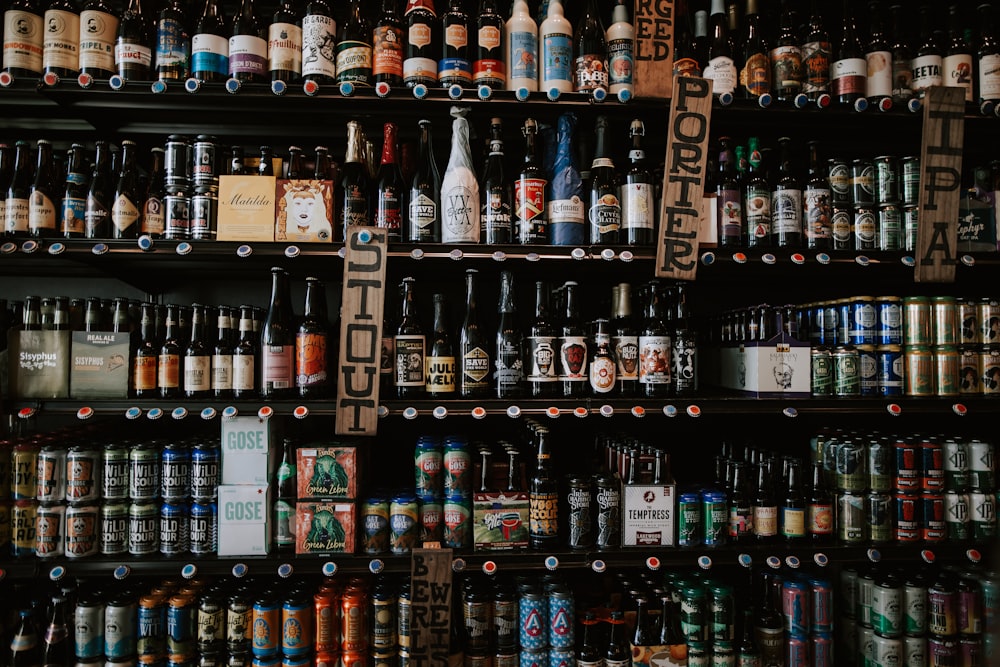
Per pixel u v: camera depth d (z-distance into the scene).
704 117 2.06
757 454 2.30
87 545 1.92
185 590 1.99
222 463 1.98
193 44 2.04
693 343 2.18
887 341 2.15
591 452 2.56
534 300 2.62
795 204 2.16
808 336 2.38
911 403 2.11
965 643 2.06
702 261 2.09
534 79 2.10
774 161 2.51
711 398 2.08
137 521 1.95
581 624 2.06
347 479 1.99
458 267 2.33
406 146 2.34
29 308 2.00
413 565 1.96
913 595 2.09
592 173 2.17
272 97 2.01
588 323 2.60
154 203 2.05
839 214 2.20
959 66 2.24
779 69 2.20
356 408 1.95
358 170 2.13
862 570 2.23
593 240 2.12
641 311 2.43
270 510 2.01
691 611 2.03
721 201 2.16
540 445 2.07
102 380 1.96
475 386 2.09
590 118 2.23
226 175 2.03
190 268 2.34
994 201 2.23
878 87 2.20
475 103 2.06
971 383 2.15
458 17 2.10
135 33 2.02
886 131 2.36
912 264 2.15
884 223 2.20
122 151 2.12
